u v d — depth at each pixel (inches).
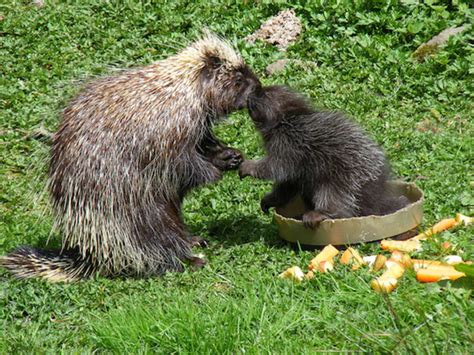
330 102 413.7
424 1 485.4
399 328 196.1
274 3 518.9
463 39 444.8
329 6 501.7
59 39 525.3
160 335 212.7
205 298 239.3
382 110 405.4
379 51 454.6
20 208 347.6
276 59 474.6
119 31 526.0
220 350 205.6
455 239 260.8
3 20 549.0
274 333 209.8
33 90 464.4
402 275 234.4
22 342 223.1
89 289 255.6
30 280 264.5
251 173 289.6
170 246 274.8
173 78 278.1
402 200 282.0
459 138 364.5
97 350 219.3
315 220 263.7
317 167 278.4
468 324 201.0
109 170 268.4
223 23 522.6
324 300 222.8
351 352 194.7
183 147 277.4
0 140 412.2
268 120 285.0
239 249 274.8
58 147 277.1
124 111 271.3
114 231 269.3
